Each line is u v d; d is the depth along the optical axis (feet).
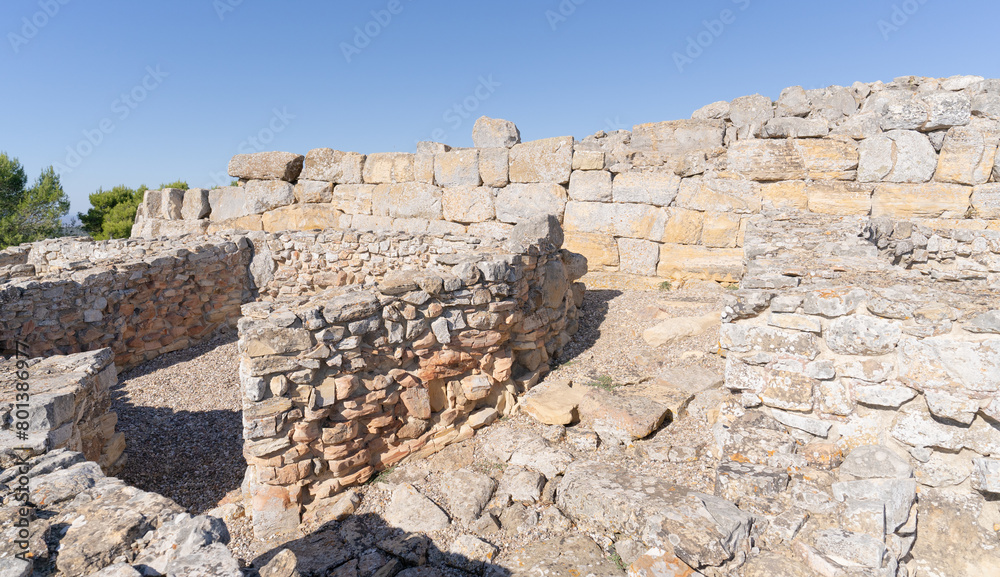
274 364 12.93
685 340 21.85
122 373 24.22
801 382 11.82
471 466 15.16
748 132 31.71
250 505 13.58
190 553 6.65
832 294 11.38
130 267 24.54
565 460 14.39
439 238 29.04
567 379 19.25
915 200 28.45
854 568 9.11
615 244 34.09
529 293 20.33
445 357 16.06
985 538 10.11
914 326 10.62
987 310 10.09
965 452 10.50
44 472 9.04
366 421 14.64
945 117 27.35
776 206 30.58
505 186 36.60
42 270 28.68
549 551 11.32
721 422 13.23
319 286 32.86
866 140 28.99
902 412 10.96
